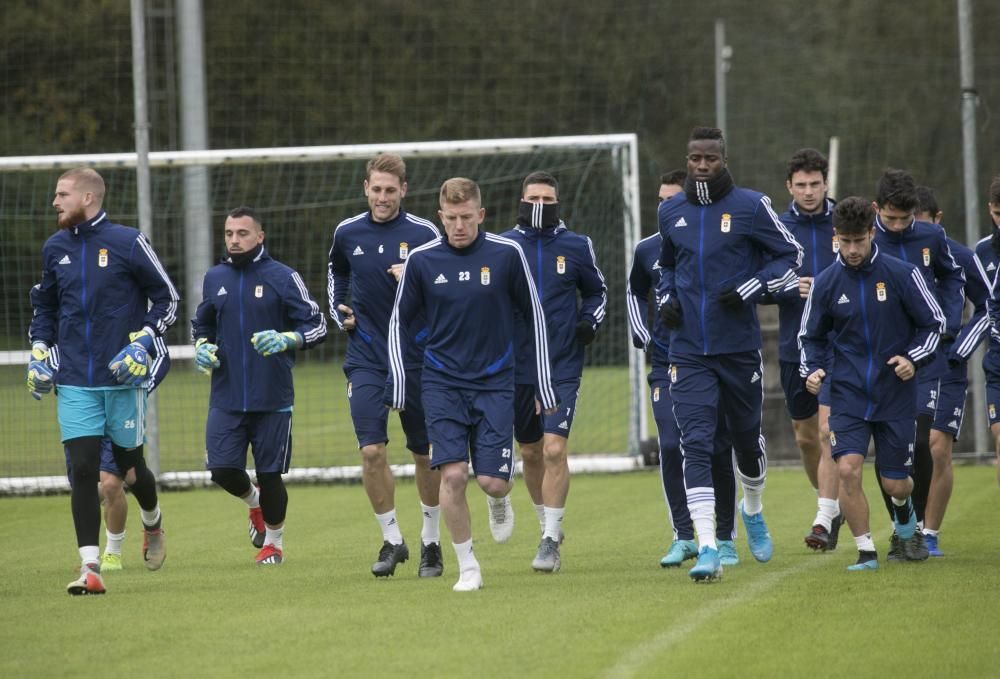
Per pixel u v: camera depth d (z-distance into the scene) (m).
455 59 112.50
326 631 21.50
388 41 110.62
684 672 18.27
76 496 26.38
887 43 127.81
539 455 31.20
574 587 25.75
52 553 34.19
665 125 125.44
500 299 25.69
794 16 129.62
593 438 62.91
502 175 90.19
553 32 117.38
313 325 31.84
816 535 30.16
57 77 101.62
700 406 26.56
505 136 114.06
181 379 74.38
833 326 27.86
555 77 116.88
